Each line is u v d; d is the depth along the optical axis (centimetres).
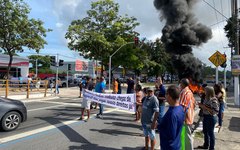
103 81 1228
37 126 998
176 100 412
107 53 4094
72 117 1217
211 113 691
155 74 7450
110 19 4125
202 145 766
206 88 707
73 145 756
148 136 700
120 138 849
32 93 2284
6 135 849
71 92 2995
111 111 1428
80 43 3969
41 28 2611
